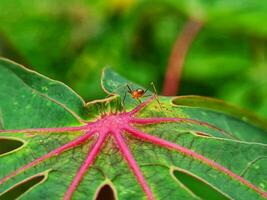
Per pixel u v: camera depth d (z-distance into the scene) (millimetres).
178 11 609
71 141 340
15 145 375
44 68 598
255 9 589
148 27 623
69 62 603
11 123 354
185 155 335
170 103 369
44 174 324
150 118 353
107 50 608
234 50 607
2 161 330
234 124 386
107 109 356
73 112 353
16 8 612
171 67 553
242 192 324
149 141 340
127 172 324
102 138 341
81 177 322
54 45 609
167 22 625
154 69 605
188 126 356
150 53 615
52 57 605
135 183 319
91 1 624
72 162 330
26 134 347
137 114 355
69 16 620
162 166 327
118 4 615
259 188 325
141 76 597
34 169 328
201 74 600
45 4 620
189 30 585
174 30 621
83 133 344
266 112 563
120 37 614
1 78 370
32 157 333
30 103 360
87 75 594
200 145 339
